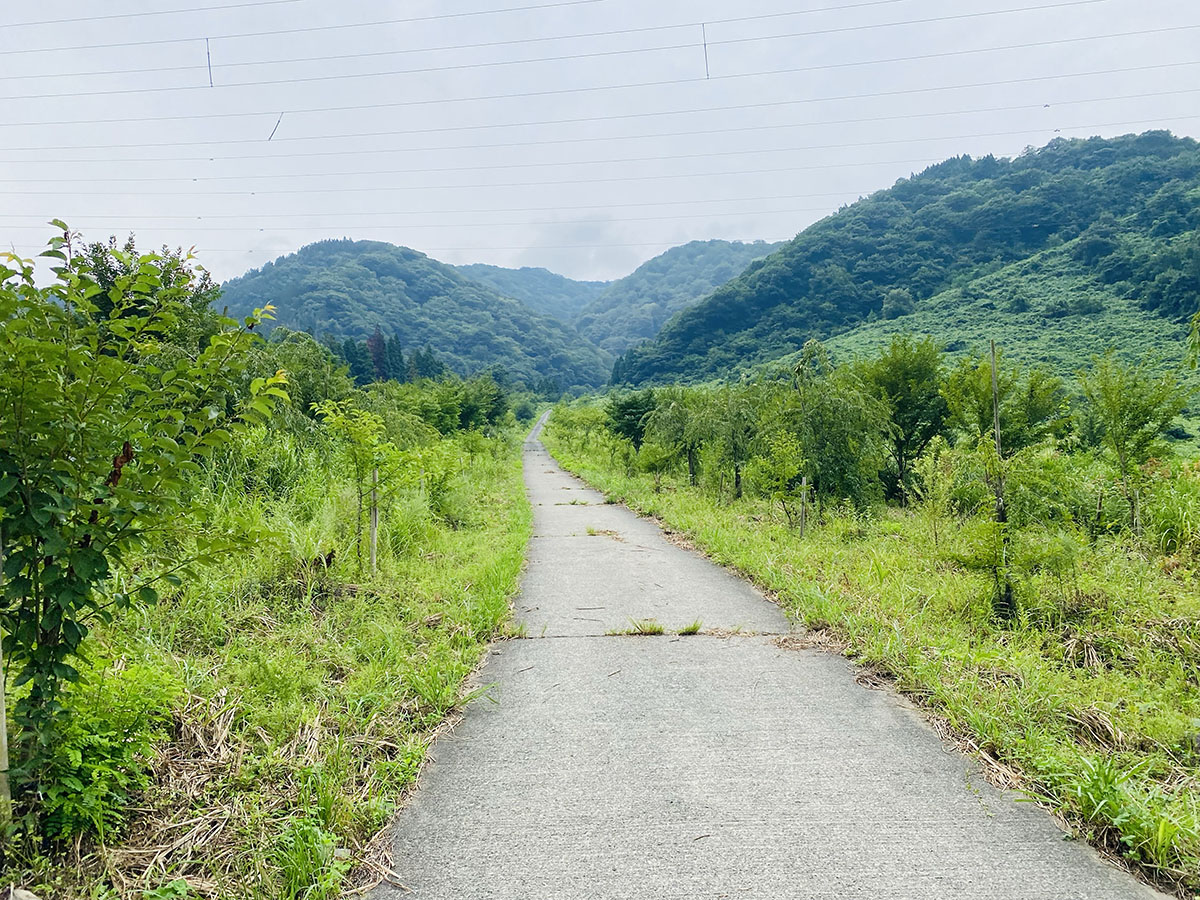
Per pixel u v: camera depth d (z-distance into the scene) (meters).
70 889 2.03
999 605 4.98
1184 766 2.98
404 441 12.54
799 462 9.72
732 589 6.38
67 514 2.11
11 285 2.11
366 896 2.19
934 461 7.68
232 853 2.32
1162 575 6.06
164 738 2.74
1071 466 10.37
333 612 4.75
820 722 3.48
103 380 2.17
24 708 2.17
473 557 7.43
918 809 2.68
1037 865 2.33
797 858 2.36
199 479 6.27
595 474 22.16
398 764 2.94
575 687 3.97
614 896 2.16
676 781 2.90
